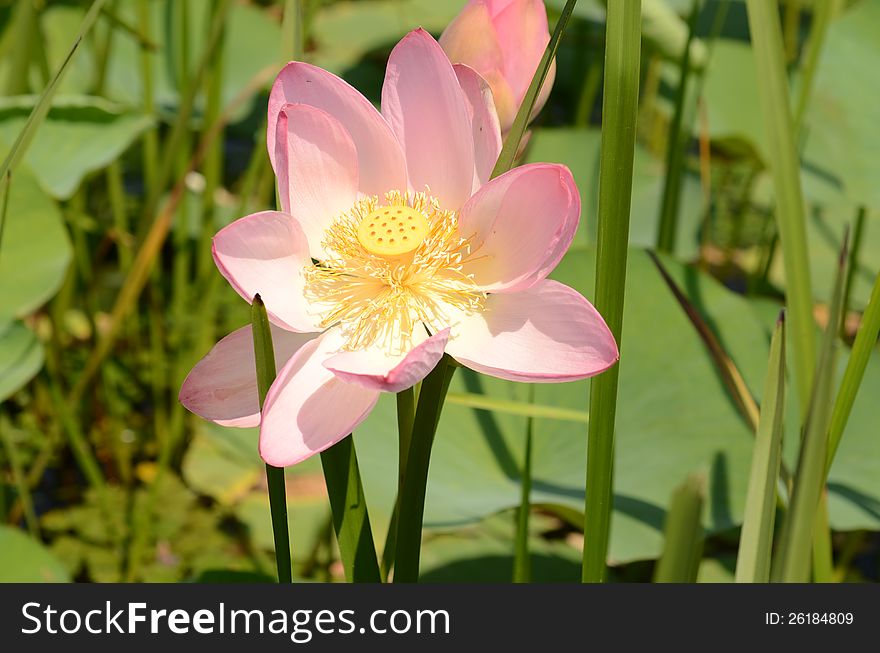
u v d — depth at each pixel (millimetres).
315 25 2963
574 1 1352
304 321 1393
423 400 1358
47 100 1415
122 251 2111
